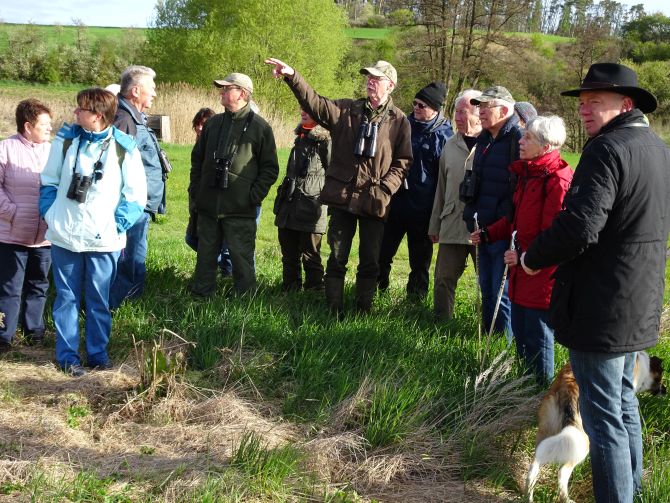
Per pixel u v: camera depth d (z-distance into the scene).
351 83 41.53
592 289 3.15
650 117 41.03
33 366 4.72
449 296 6.27
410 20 34.94
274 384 4.65
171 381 4.29
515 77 34.94
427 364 4.96
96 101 4.50
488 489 3.75
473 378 4.77
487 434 4.11
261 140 6.03
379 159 5.82
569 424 3.51
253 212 6.16
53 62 42.09
